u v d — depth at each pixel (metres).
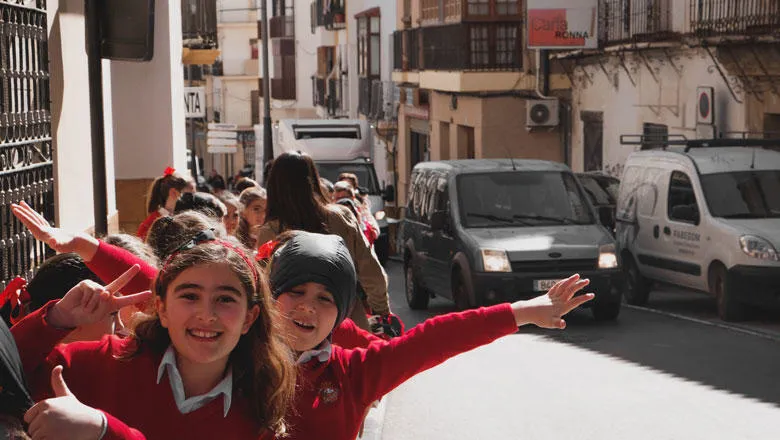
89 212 10.52
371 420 8.92
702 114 23.41
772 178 17.05
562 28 28.69
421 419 9.58
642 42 25.47
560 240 16.52
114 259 4.09
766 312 16.78
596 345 13.74
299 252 3.97
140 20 8.61
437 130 39.84
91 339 3.61
